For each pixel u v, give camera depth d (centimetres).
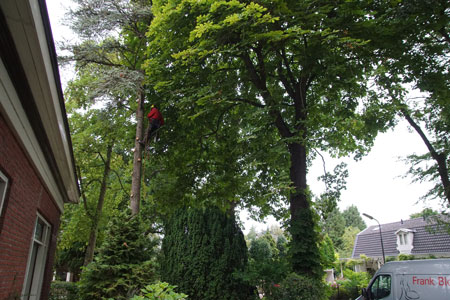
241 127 1365
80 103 1366
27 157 441
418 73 1151
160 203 1409
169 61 1202
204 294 1132
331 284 2048
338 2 973
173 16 1046
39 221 647
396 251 3144
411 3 901
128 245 666
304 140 1050
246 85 1357
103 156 1891
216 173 1433
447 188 1578
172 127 1323
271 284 1035
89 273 625
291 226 1057
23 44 269
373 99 1521
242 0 1000
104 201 1922
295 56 1128
